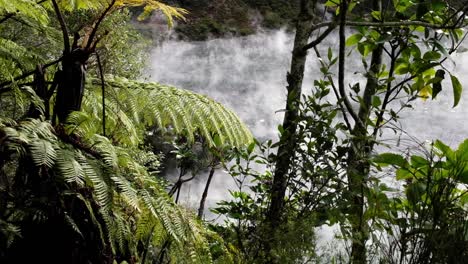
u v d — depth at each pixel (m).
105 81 1.98
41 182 1.39
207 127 2.00
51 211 1.41
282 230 2.24
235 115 2.10
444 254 1.97
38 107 1.45
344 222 2.33
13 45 1.94
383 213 2.30
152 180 1.57
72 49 1.64
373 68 2.81
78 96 1.59
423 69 2.67
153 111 1.89
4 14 2.12
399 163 2.44
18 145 1.31
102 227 1.53
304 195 2.47
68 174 1.31
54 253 1.47
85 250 1.51
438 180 2.27
